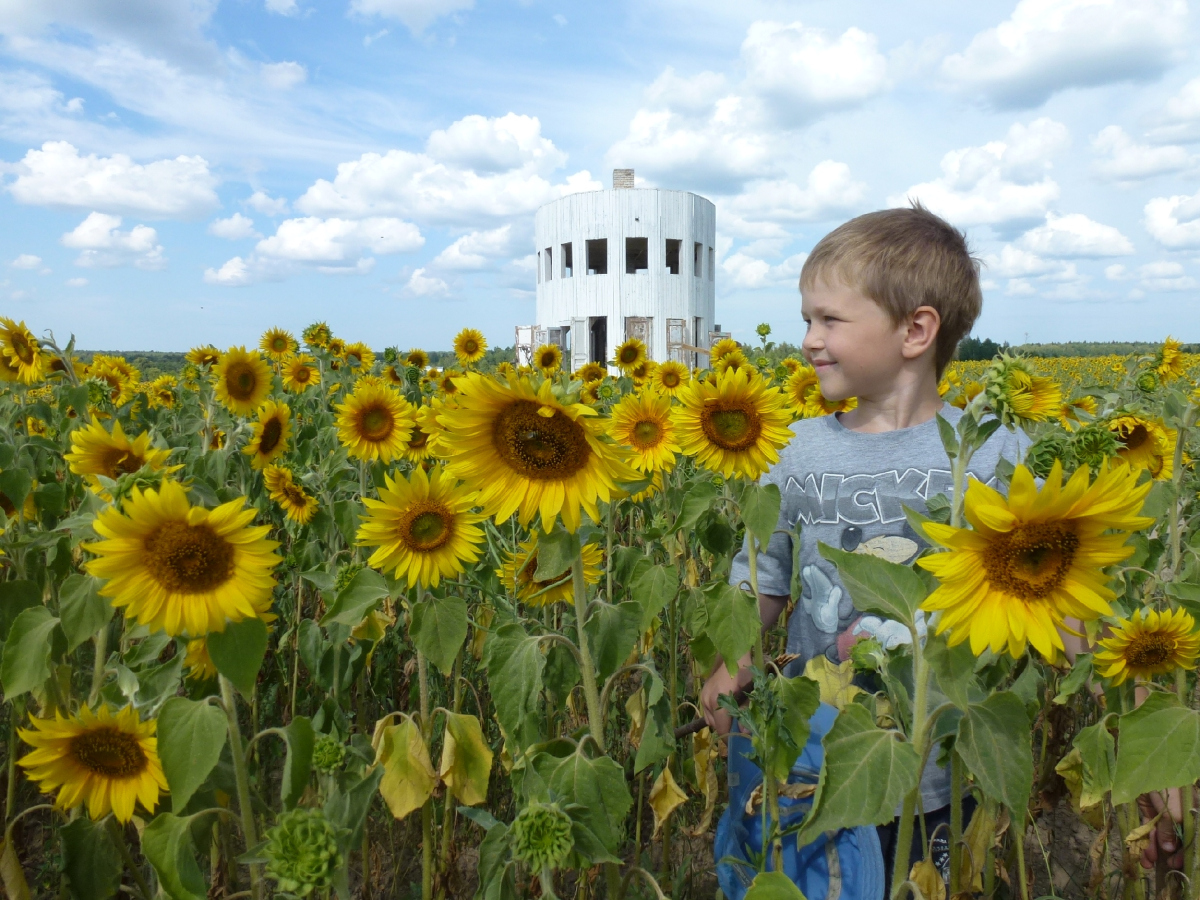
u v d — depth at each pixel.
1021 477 1.39
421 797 2.62
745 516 2.43
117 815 2.19
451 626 2.76
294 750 2.06
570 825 1.79
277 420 5.14
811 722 2.38
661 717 2.32
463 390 2.03
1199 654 2.40
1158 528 3.79
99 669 2.49
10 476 3.00
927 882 2.07
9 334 5.59
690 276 42.56
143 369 14.98
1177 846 2.82
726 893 2.41
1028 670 2.34
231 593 1.91
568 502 2.08
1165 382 6.30
